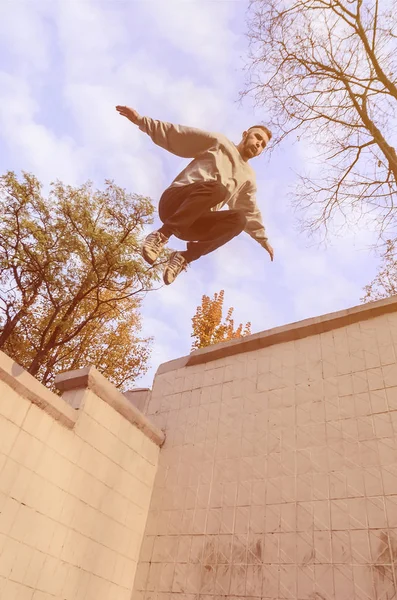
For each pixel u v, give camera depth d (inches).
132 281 442.0
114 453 208.8
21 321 468.8
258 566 172.1
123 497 207.6
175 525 207.2
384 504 156.7
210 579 181.2
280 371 223.5
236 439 215.5
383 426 174.4
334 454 180.4
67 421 185.0
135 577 201.8
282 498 183.0
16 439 161.5
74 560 173.6
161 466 233.6
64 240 421.4
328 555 158.4
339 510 165.8
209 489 207.9
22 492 158.6
